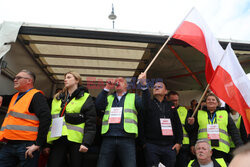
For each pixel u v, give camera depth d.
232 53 3.17
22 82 2.53
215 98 3.30
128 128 2.58
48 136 2.53
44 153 2.68
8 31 2.90
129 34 3.18
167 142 2.80
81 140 2.45
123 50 4.12
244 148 0.46
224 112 3.19
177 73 5.25
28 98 2.39
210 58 3.27
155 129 2.83
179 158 3.46
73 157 2.38
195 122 3.34
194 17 3.44
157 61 4.61
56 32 3.03
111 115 2.69
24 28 2.97
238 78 3.05
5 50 2.85
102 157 2.54
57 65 4.81
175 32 3.25
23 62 3.82
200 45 3.25
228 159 3.01
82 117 2.53
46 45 3.93
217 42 3.32
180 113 3.89
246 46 3.47
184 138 3.59
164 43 3.27
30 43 3.82
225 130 3.04
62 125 2.48
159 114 2.92
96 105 2.78
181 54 4.32
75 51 4.16
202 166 2.70
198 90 6.14
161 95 3.10
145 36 3.22
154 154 2.71
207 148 2.67
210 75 3.39
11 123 2.27
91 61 4.61
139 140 2.88
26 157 2.18
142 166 3.25
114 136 2.58
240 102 2.95
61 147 2.47
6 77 3.20
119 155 2.54
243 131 3.14
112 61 4.60
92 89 5.62
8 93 3.33
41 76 4.85
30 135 2.28
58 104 2.72
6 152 2.25
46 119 2.29
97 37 3.10
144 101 2.66
